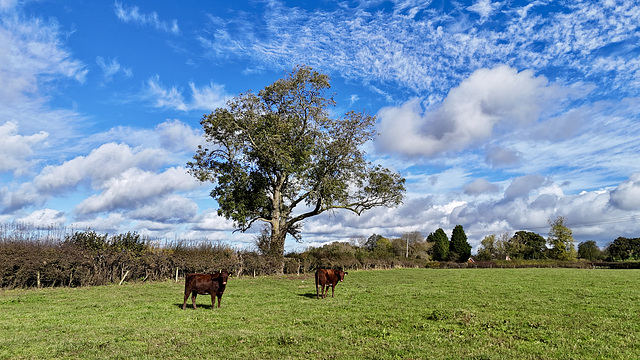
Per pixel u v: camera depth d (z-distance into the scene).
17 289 20.33
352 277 31.62
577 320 11.54
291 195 40.19
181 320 11.81
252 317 12.36
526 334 9.90
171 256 27.44
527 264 61.75
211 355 8.15
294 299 16.81
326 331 10.32
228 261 30.55
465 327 10.73
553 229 76.25
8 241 22.28
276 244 37.03
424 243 89.56
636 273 36.06
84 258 23.05
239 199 36.22
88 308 14.16
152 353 8.29
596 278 28.64
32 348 8.57
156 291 19.78
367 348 8.66
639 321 11.45
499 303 15.03
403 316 12.30
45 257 21.64
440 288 21.22
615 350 8.41
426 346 8.87
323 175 38.25
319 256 40.41
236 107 35.88
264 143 35.19
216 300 16.42
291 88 36.78
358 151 38.78
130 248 26.36
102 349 8.50
